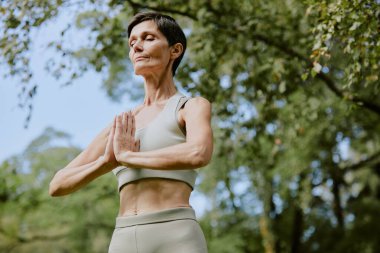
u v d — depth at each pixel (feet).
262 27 20.33
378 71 15.26
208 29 20.08
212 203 40.83
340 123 32.07
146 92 9.08
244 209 43.09
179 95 8.89
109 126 9.14
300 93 22.26
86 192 37.14
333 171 37.81
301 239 45.32
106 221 41.11
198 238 8.04
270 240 42.27
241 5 20.20
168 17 9.13
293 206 41.50
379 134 37.19
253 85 20.98
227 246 42.57
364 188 46.70
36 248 48.85
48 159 38.50
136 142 8.42
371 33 14.64
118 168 8.48
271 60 19.58
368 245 42.93
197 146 7.84
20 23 16.33
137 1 20.06
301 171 34.76
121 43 19.65
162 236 7.94
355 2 14.01
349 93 18.15
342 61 19.86
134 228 8.05
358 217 43.96
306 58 20.04
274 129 23.67
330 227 45.73
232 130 21.68
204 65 20.42
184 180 8.24
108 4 18.12
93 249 43.78
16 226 41.50
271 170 34.19
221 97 21.09
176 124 8.46
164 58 8.89
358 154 41.88
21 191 36.55
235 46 20.74
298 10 19.84
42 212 40.01
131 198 8.27
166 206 8.09
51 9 16.51
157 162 7.82
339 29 14.71
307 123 23.66
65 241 46.88
